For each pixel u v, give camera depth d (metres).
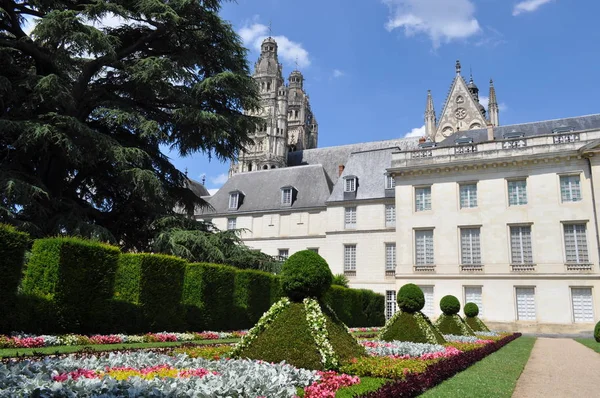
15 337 12.32
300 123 98.94
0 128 18.70
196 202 28.36
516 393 8.36
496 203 36.09
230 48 26.70
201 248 24.05
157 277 18.28
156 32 25.20
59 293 14.46
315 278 10.38
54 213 21.62
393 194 44.41
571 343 22.88
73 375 6.79
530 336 29.61
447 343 16.56
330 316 10.39
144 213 25.56
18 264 13.52
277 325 9.75
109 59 23.06
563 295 32.84
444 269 36.72
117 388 5.57
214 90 24.89
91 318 15.54
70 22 20.12
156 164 26.23
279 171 54.22
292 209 49.34
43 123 20.12
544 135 35.62
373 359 9.78
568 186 34.41
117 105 23.06
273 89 85.75
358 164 48.62
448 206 37.62
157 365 8.34
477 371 10.80
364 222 45.09
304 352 9.09
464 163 37.19
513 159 35.66
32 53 22.38
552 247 33.78
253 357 9.41
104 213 25.80
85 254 15.41
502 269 34.91
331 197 47.34
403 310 16.59
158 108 26.70
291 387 6.54
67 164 24.00
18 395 5.18
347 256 45.25
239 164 82.38
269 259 30.36
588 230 33.00
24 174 19.95
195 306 20.58
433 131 64.81
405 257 38.28
